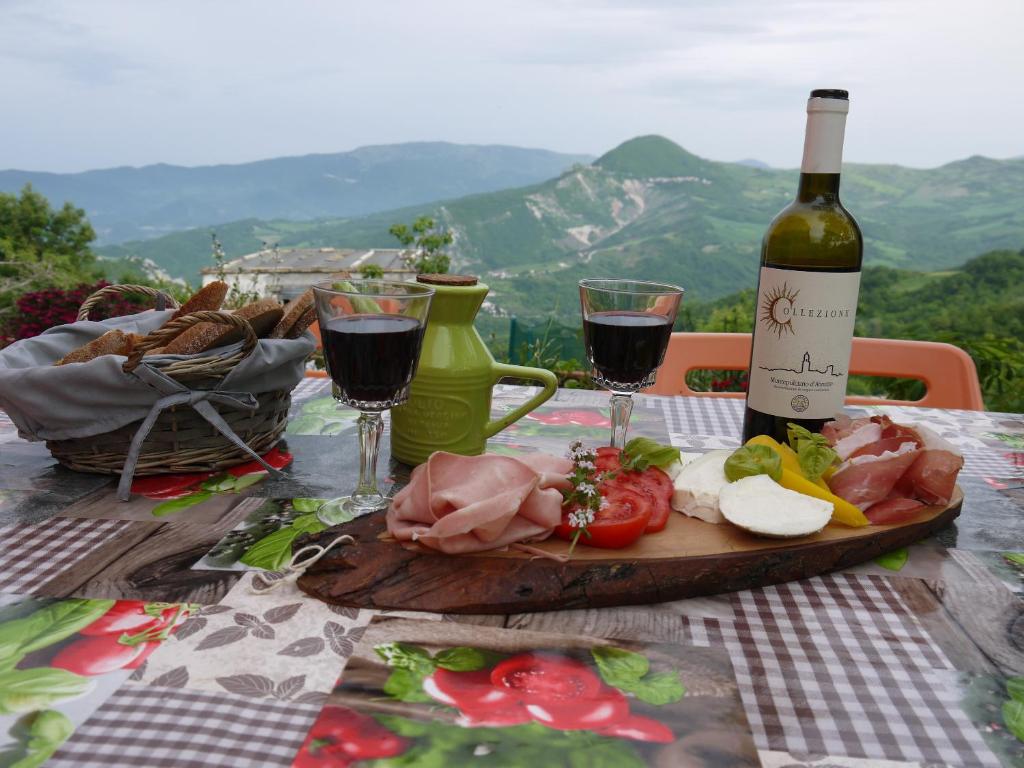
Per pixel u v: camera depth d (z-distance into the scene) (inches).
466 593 31.4
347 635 29.4
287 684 26.2
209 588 32.6
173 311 54.2
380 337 37.2
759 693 26.7
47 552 35.5
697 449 53.9
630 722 24.7
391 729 24.0
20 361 46.4
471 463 35.3
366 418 41.2
